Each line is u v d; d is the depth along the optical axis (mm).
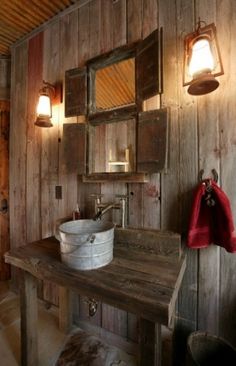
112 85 1439
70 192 1654
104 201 1475
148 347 796
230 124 1075
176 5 1207
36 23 1800
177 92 1204
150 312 739
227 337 1104
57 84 1718
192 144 1168
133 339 1404
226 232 1002
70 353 1396
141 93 1258
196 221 1061
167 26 1231
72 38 1631
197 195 1067
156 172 1187
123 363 1333
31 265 1088
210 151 1123
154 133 1192
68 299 1578
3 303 1925
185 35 1175
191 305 1185
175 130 1212
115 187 1434
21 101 2002
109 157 1447
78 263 983
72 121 1617
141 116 1247
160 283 873
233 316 1088
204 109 1137
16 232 2049
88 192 1561
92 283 873
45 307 1828
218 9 1092
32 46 1908
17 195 2033
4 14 1697
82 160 1491
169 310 708
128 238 1256
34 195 1896
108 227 1182
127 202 1379
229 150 1078
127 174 1312
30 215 1928
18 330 1604
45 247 1312
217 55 1058
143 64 1239
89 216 1554
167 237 1144
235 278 1081
